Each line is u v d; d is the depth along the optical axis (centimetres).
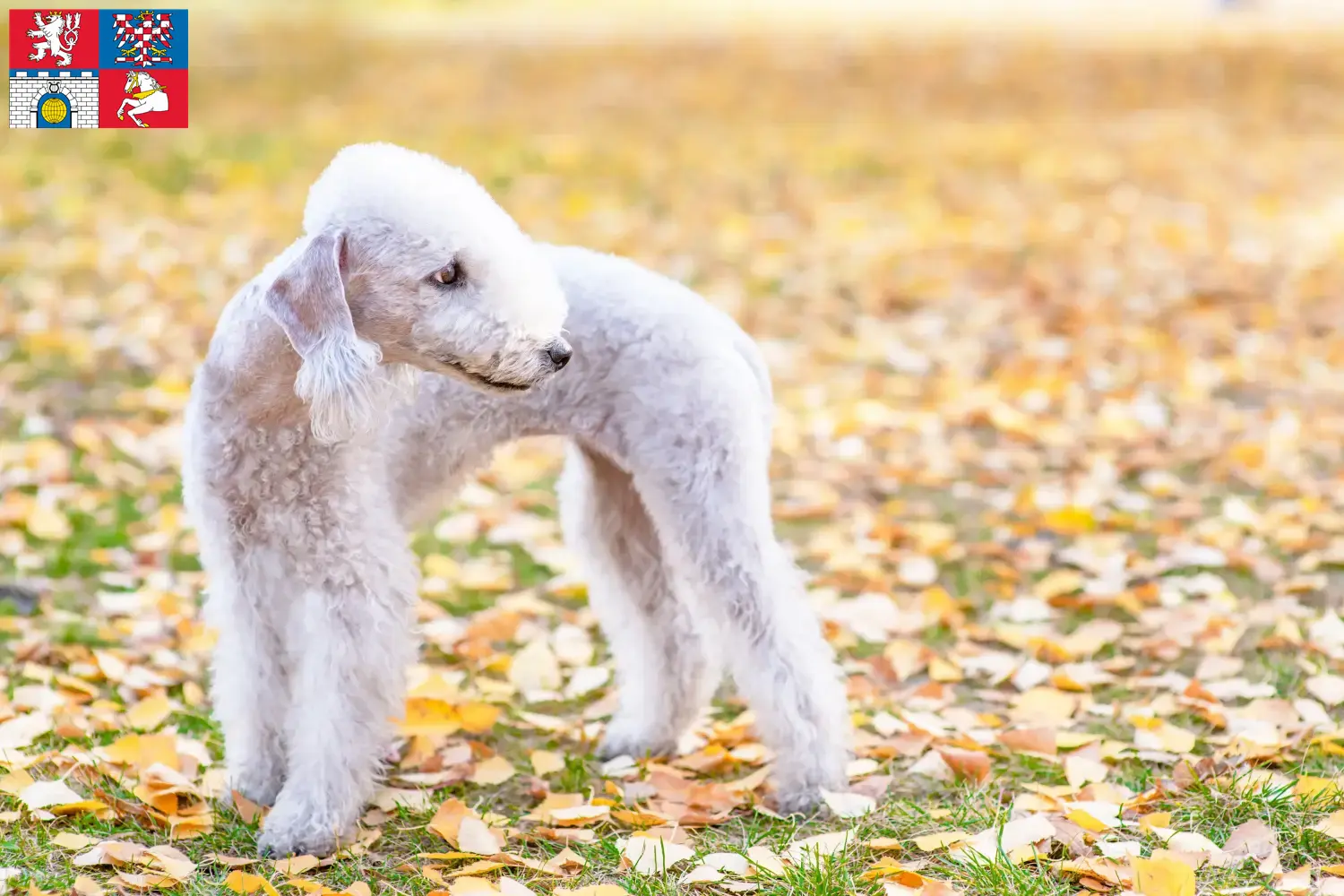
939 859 412
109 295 1043
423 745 494
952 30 3059
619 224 1309
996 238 1288
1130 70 2359
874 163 1634
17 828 420
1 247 1156
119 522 683
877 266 1192
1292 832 414
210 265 1127
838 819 442
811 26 3159
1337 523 663
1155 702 516
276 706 453
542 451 823
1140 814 434
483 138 1728
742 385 445
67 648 552
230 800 454
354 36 2789
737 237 1272
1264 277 1126
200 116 1798
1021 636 575
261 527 424
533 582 658
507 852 422
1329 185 1492
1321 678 518
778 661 447
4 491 707
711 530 440
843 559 656
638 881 401
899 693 546
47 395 836
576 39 2831
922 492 755
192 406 432
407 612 440
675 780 464
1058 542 683
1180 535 673
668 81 2266
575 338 443
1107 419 809
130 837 424
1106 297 1080
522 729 525
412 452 456
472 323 391
